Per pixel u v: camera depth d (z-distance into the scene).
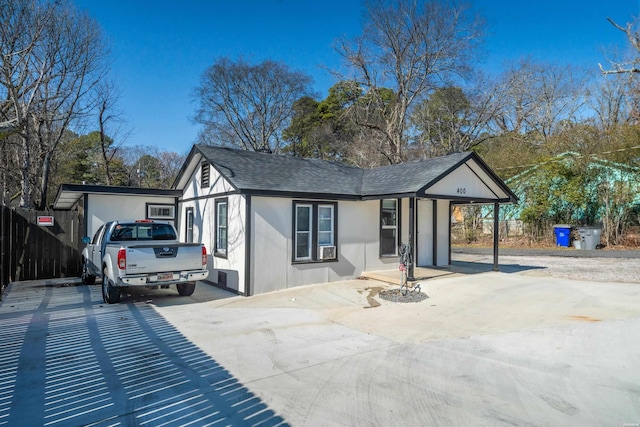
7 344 5.68
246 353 5.30
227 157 11.30
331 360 5.00
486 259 15.12
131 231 9.40
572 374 4.40
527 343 5.53
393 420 3.44
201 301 8.76
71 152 26.58
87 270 10.98
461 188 11.02
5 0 13.87
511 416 3.48
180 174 13.09
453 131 29.03
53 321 6.98
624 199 16.47
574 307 7.43
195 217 12.54
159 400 3.88
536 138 28.61
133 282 7.79
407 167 12.21
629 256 14.41
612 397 3.82
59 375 4.54
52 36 16.31
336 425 3.36
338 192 10.59
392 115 27.20
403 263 9.05
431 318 7.04
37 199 19.98
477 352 5.22
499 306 7.71
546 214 18.81
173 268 8.22
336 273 10.68
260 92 40.19
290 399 3.88
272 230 9.67
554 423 3.35
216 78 39.81
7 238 11.27
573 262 13.63
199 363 4.92
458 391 4.02
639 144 16.36
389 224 11.88
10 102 13.89
